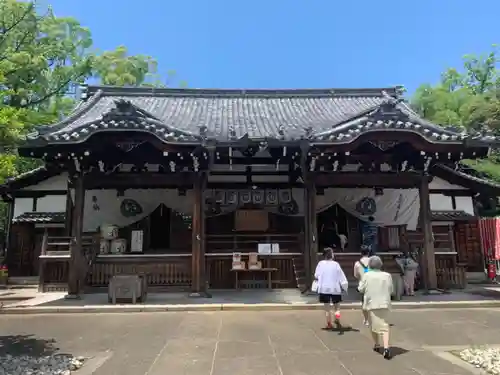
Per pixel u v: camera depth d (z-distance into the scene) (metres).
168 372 5.53
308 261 12.28
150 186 12.60
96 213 14.70
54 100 26.72
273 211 15.00
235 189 15.03
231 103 18.19
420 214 12.81
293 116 16.08
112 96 18.45
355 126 11.41
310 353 6.36
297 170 14.39
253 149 12.44
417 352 6.44
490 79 35.69
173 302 10.80
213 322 8.72
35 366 5.73
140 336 7.57
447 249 13.91
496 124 22.61
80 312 9.96
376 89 19.44
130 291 10.69
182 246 15.25
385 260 13.04
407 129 11.17
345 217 15.94
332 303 8.61
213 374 5.43
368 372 5.46
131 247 14.24
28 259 16.89
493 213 20.19
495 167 21.02
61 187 16.58
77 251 11.90
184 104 17.80
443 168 16.75
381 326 6.25
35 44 24.12
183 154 11.55
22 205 16.52
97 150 11.39
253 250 14.49
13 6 20.69
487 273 16.67
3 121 6.56
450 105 29.95
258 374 5.41
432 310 10.09
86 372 5.57
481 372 5.43
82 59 27.58
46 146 11.05
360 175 12.75
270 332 7.77
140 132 10.96
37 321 9.07
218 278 13.52
